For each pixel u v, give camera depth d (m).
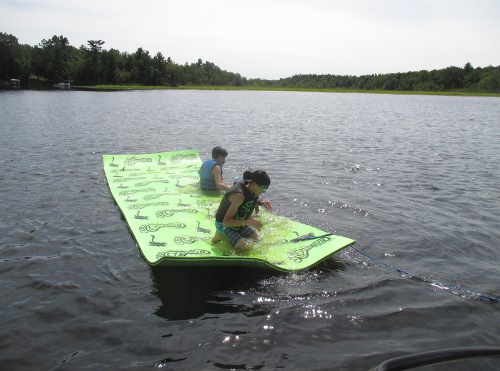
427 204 9.12
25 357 4.16
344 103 55.47
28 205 8.43
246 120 27.09
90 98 48.66
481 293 5.46
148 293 5.34
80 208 8.30
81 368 4.02
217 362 4.11
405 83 118.06
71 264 6.05
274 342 4.42
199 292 5.38
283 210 8.52
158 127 21.77
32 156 13.13
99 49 106.44
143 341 4.41
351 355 4.23
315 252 6.23
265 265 5.91
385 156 14.65
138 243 6.41
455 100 71.44
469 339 4.51
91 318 4.80
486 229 7.70
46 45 99.75
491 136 20.98
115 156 11.71
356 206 8.82
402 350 4.30
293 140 18.19
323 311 5.00
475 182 11.12
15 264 6.01
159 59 114.56
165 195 8.84
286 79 151.50
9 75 85.06
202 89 111.69
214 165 8.86
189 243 6.45
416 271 6.04
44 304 5.06
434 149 16.44
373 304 5.16
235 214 6.27
